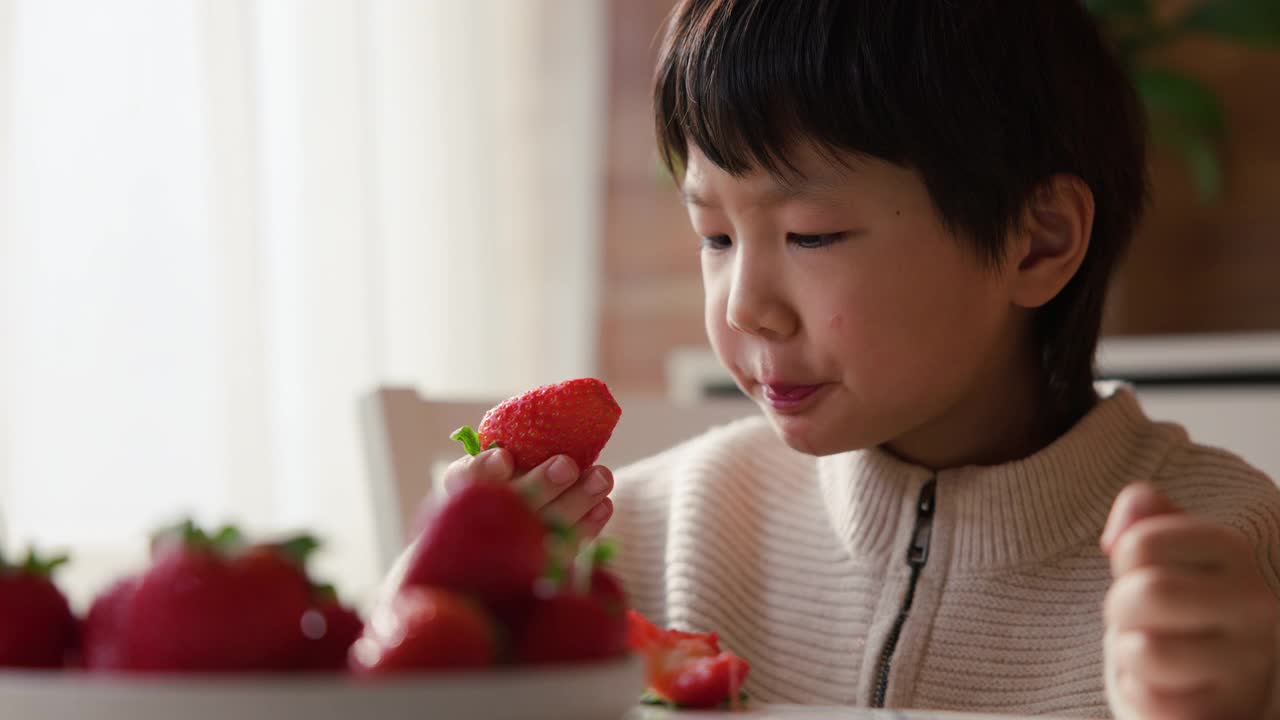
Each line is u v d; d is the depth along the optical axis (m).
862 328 0.81
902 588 0.95
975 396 0.94
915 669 0.93
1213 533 0.51
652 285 2.89
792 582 1.03
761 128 0.81
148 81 2.47
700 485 1.08
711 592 1.03
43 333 2.43
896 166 0.81
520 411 0.83
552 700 0.38
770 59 0.82
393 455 1.09
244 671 0.39
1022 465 0.92
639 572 1.10
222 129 2.48
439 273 2.73
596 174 2.81
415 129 2.73
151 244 2.48
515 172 2.78
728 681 0.56
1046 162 0.87
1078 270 0.93
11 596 0.43
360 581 2.58
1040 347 0.96
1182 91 2.48
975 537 0.93
